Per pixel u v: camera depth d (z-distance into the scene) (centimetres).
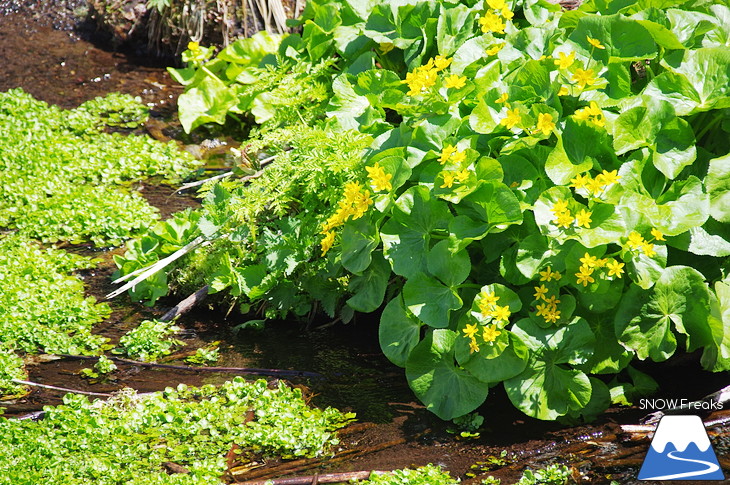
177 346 427
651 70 412
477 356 398
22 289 436
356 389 413
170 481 382
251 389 409
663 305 394
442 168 404
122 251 461
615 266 390
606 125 399
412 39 434
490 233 402
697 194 396
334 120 427
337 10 453
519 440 397
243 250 439
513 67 413
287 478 387
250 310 439
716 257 403
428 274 402
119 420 398
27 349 421
